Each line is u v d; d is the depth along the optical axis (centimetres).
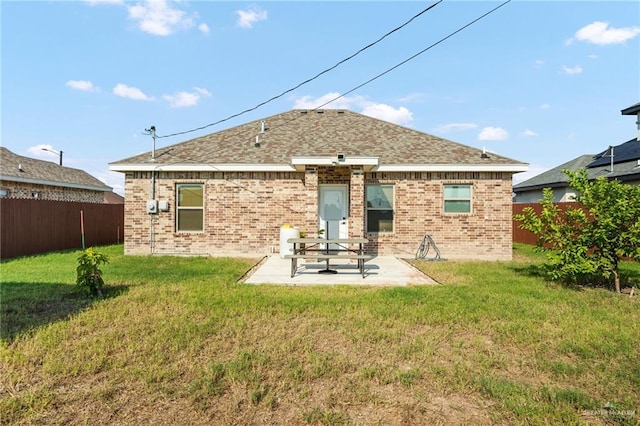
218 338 459
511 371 383
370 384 352
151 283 765
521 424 289
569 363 400
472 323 517
